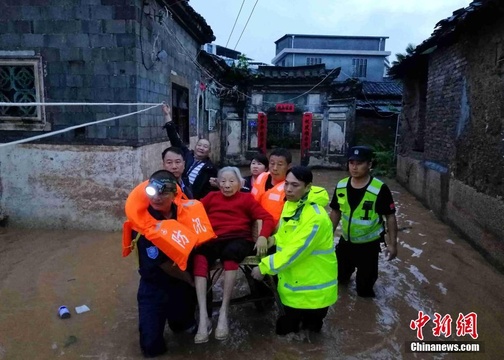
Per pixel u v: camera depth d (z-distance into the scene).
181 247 2.81
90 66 5.76
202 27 9.10
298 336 3.38
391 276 4.71
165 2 6.74
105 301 3.94
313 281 3.11
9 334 3.34
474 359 3.11
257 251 3.17
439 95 7.91
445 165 7.39
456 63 6.89
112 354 3.09
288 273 3.18
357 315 3.76
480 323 3.65
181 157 3.71
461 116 6.55
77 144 5.94
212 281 3.47
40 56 5.74
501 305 4.00
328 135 14.97
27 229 6.13
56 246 5.43
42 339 3.28
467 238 6.01
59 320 3.57
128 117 5.86
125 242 3.03
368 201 3.85
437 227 6.91
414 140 10.34
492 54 5.35
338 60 26.02
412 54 8.84
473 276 4.73
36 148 5.98
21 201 6.13
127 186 5.96
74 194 6.05
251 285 3.71
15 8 5.68
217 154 14.35
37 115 5.87
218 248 3.25
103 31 5.68
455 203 6.62
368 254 4.00
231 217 3.31
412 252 5.57
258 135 14.68
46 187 6.07
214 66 11.87
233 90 14.23
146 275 2.97
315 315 3.25
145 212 2.87
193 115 9.79
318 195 3.17
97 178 5.99
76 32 5.70
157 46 6.68
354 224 3.94
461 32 6.29
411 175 10.19
